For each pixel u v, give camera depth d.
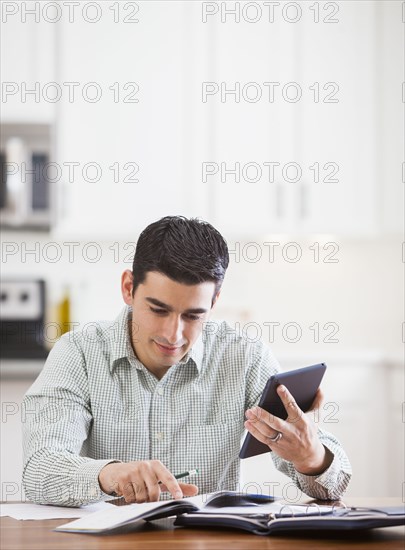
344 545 1.18
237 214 3.73
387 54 3.81
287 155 3.76
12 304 3.60
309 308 4.13
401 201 3.80
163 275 1.65
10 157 3.62
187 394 1.87
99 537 1.24
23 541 1.21
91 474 1.49
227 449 1.88
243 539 1.23
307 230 3.76
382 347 4.13
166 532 1.30
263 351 1.97
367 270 4.15
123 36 3.71
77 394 1.80
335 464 1.63
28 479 1.61
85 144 3.68
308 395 1.61
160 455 1.83
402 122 3.80
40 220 3.65
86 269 4.00
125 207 3.69
